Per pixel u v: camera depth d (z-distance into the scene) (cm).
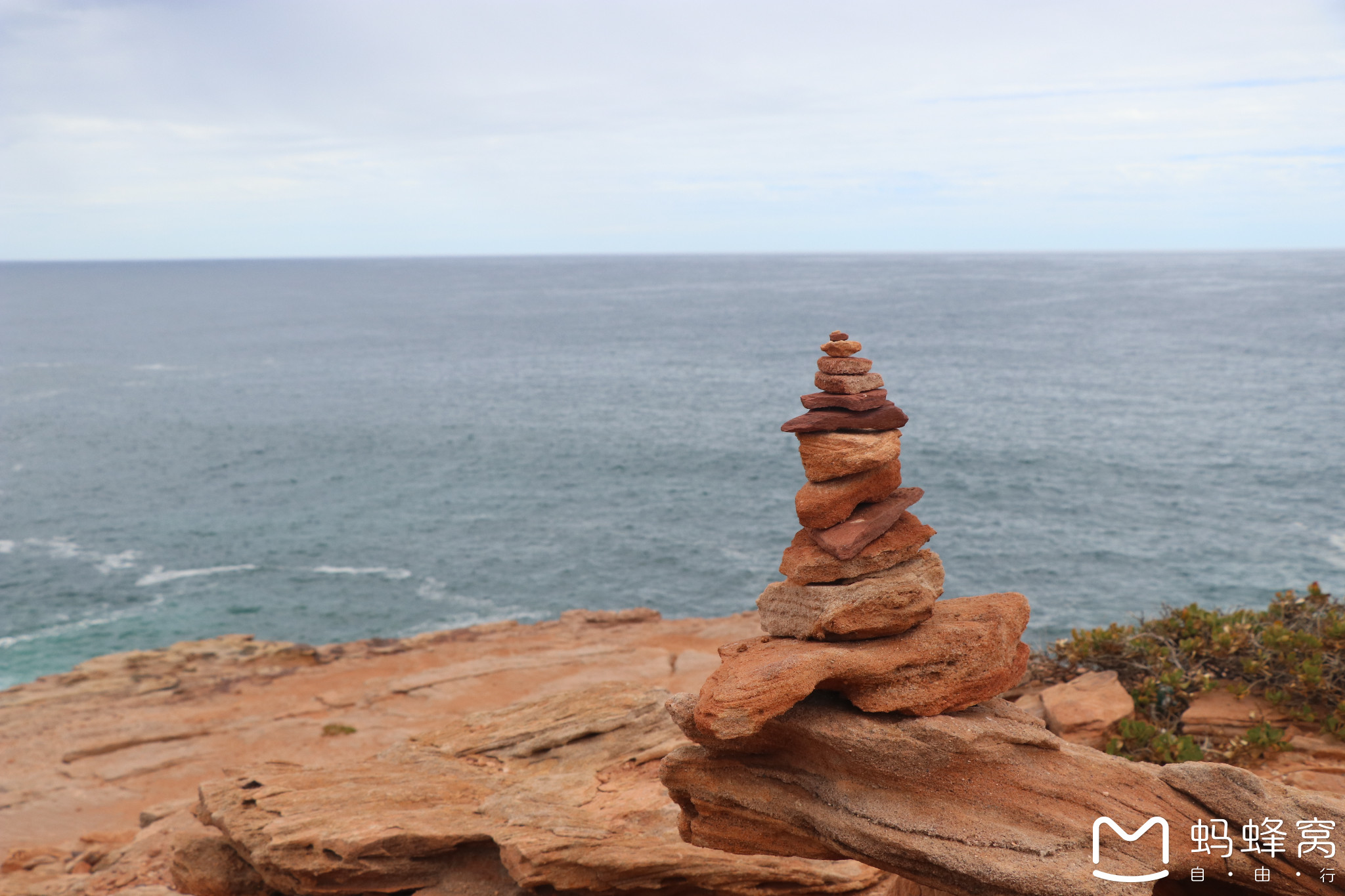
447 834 1139
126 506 7825
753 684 791
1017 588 5431
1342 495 7106
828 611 859
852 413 893
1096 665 1819
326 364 17900
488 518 7344
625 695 1705
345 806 1245
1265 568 5647
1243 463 8256
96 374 16325
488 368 17225
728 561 6250
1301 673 1558
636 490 8119
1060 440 9450
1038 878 747
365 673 3291
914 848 796
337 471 9100
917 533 913
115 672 3434
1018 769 834
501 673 3044
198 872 1276
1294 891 796
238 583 5928
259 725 2725
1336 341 17775
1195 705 1605
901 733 825
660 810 1302
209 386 14912
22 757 2564
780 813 895
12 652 4822
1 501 7981
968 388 13212
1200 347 17400
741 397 13325
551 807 1234
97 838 1891
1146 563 5788
